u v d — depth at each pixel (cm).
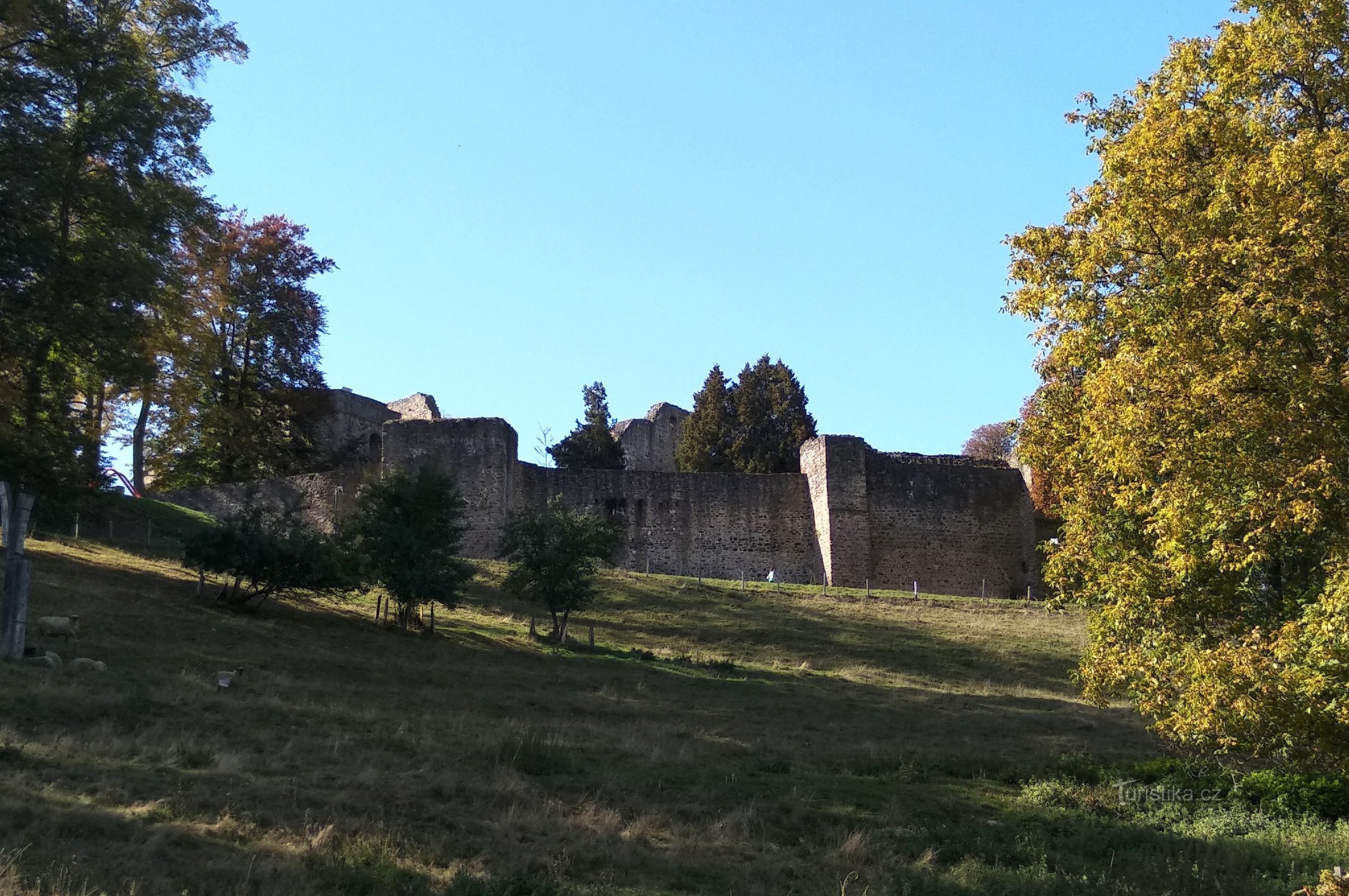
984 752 2133
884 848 1336
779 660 3183
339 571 2780
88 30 2742
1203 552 1355
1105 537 1588
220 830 1083
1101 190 1606
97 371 2766
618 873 1137
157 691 1736
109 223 2730
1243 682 1266
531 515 3247
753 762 1831
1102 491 1592
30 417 2695
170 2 3142
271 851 1047
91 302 2512
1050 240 1659
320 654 2425
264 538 2747
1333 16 1412
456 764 1519
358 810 1227
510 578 3167
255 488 4306
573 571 3109
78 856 955
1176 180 1426
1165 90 1619
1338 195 1270
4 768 1185
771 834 1377
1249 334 1281
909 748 2109
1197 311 1338
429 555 2959
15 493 2470
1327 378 1222
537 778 1526
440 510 3105
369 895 979
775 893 1109
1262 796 1711
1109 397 1423
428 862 1091
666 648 3206
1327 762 1461
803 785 1661
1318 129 1420
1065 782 1833
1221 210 1338
